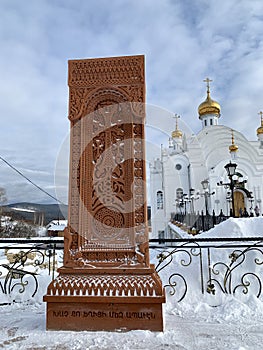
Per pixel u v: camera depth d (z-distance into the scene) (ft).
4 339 7.26
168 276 11.24
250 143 87.10
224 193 71.51
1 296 10.86
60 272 8.46
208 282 10.69
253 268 11.16
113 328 7.64
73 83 9.44
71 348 6.74
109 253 8.63
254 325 8.18
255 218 14.84
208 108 91.30
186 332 7.63
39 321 8.57
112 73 9.34
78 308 7.83
